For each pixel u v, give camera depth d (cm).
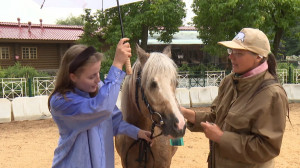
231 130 216
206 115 262
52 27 2648
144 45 1820
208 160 240
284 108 201
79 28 2753
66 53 192
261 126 198
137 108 254
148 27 1866
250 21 1503
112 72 194
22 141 711
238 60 209
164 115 213
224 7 1485
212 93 1129
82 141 192
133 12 1698
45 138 737
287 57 4000
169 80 217
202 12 1634
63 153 194
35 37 2341
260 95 202
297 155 585
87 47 189
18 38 2198
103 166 195
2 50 2295
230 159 215
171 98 213
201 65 2119
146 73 223
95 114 184
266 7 1552
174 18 1753
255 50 202
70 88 193
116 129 245
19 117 930
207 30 1725
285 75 1533
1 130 819
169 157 293
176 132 206
